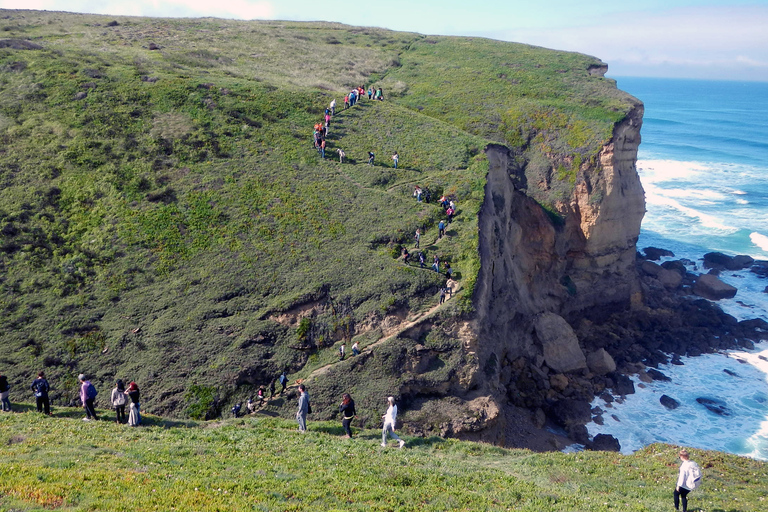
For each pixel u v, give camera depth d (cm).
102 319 3247
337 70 7062
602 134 5306
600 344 4841
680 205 8500
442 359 3303
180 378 3000
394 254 3769
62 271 3459
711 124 17700
